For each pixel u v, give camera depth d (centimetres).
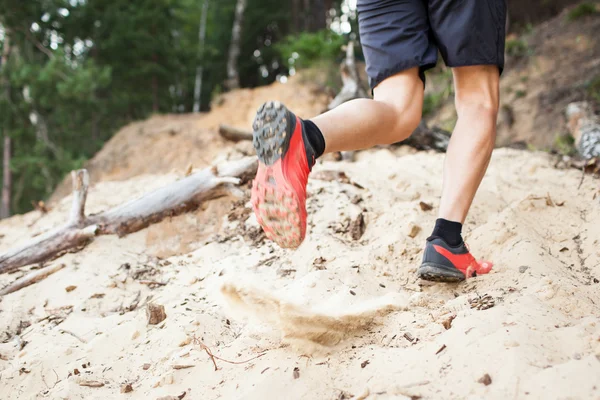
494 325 163
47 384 197
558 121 725
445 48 215
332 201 318
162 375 182
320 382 162
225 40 2178
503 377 140
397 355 164
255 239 299
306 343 175
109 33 1583
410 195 331
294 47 1233
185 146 966
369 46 215
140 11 1537
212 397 167
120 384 189
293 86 1105
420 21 212
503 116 819
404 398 142
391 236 264
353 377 162
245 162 354
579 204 292
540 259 220
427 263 207
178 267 288
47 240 316
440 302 199
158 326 221
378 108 197
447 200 212
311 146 178
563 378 133
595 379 132
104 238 325
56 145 1497
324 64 1169
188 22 2122
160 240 323
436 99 920
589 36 890
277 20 2145
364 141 195
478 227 262
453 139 219
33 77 1266
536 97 821
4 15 1341
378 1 212
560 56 892
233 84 1903
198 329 210
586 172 360
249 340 194
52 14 1472
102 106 1508
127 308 252
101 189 476
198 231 324
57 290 277
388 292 220
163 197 333
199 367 183
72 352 213
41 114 1448
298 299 208
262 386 161
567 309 176
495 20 213
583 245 245
